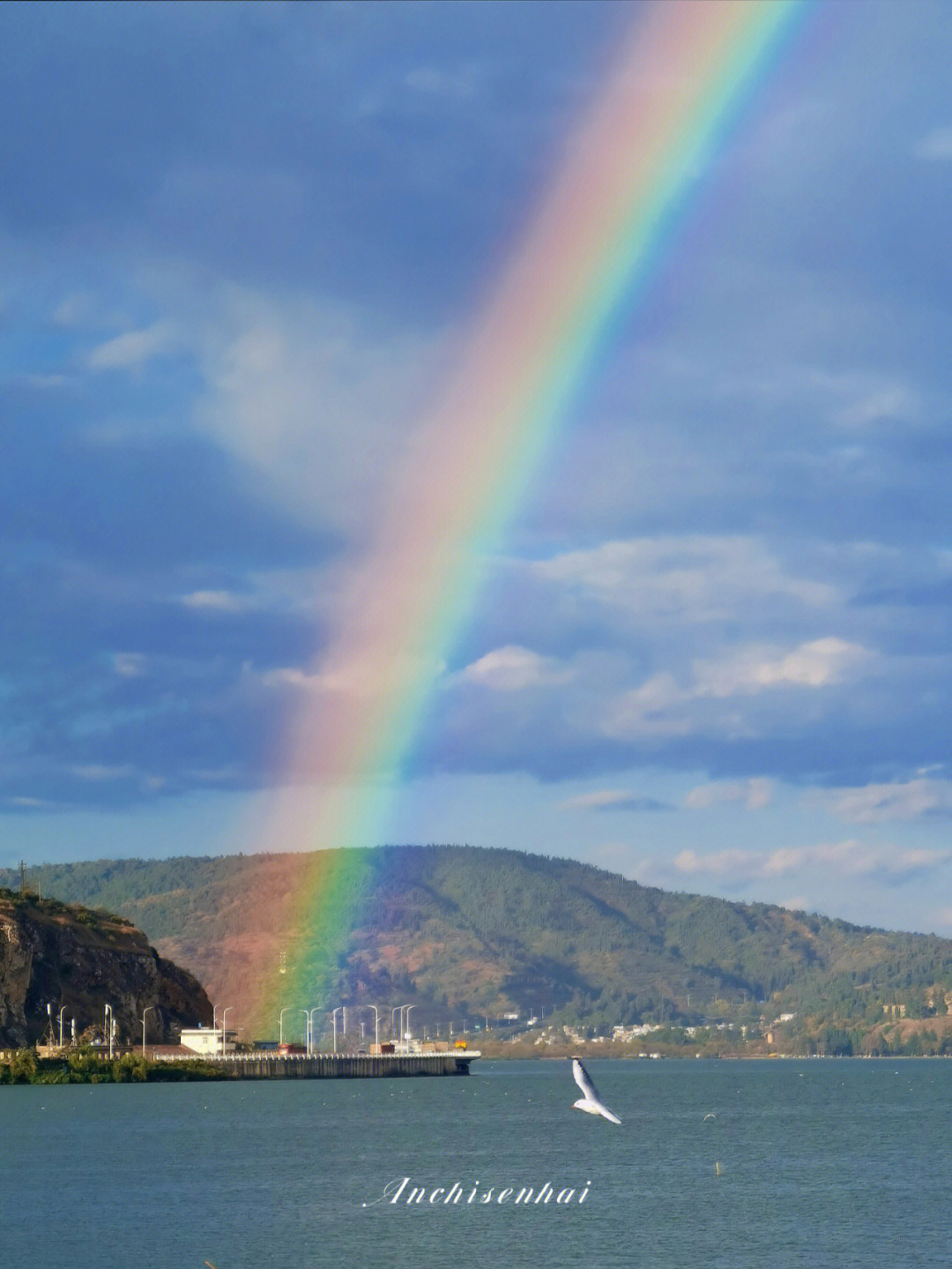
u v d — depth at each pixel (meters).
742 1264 93.31
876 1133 194.62
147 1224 108.00
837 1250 97.88
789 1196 123.94
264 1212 114.00
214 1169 144.38
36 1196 123.81
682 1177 138.12
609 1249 98.12
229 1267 92.06
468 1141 179.00
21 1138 182.25
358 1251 97.19
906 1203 119.31
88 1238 102.06
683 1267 92.25
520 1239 101.44
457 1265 92.69
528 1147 169.88
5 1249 98.25
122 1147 168.75
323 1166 147.75
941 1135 190.88
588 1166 148.62
